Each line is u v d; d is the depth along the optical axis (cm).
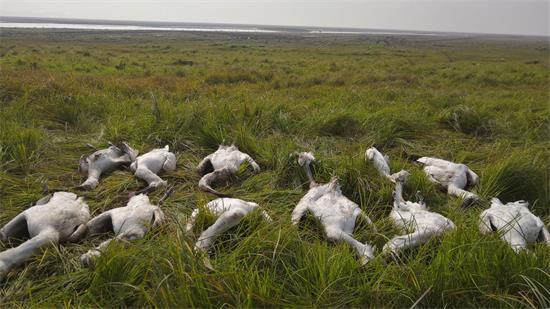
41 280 390
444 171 646
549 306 342
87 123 843
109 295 353
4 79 1070
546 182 621
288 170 648
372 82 1733
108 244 404
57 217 451
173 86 1344
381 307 348
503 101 1269
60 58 2206
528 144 823
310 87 1550
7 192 548
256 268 370
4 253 394
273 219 509
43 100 934
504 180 625
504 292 354
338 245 438
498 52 5059
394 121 884
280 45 5125
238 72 1808
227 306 336
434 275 361
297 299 345
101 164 626
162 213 482
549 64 3089
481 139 896
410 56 3641
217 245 423
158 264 364
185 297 327
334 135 865
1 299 361
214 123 794
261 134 817
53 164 652
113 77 1491
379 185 604
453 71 2253
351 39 8562
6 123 745
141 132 783
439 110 1079
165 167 645
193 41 5516
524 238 446
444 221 481
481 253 383
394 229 488
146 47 3791
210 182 606
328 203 501
